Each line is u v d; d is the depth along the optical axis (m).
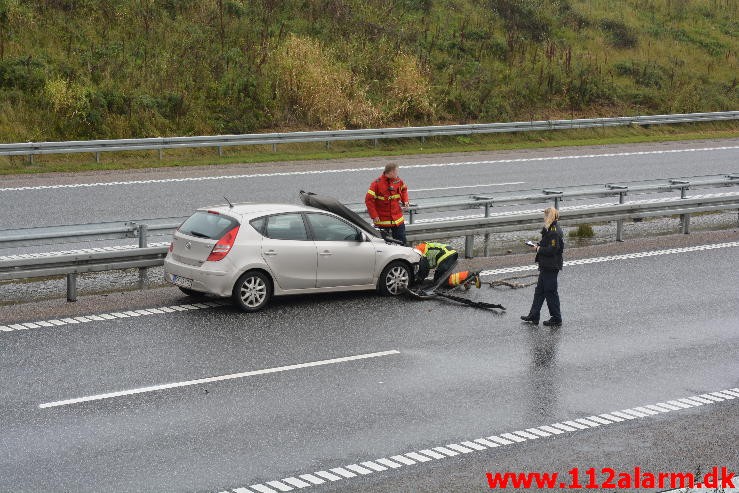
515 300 16.12
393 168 17.19
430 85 39.69
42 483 8.62
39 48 33.91
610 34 50.28
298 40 37.22
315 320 14.45
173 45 36.53
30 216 21.09
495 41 44.72
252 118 34.38
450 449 9.75
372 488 8.76
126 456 9.28
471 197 20.05
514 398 11.34
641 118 41.03
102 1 37.38
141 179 26.75
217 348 12.88
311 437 9.93
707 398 11.54
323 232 15.42
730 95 47.06
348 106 36.38
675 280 17.78
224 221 14.77
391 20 43.62
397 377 11.98
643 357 13.12
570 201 26.28
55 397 10.84
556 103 42.56
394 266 16.09
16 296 15.69
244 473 8.98
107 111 32.06
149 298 15.46
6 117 30.27
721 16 56.47
